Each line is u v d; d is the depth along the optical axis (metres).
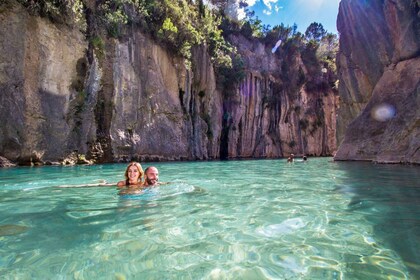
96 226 3.45
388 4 18.23
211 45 41.28
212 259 2.50
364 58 21.89
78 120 20.39
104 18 23.28
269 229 3.33
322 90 60.88
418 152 13.20
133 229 3.32
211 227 3.41
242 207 4.47
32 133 17.14
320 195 5.57
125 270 2.28
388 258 2.51
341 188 6.51
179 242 2.90
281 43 58.97
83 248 2.73
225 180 8.37
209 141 38.97
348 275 2.21
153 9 28.91
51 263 2.39
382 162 14.95
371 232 3.21
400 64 17.42
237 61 47.38
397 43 17.92
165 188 6.36
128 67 24.97
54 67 18.81
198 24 39.09
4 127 15.98
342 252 2.65
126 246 2.79
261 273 2.24
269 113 53.66
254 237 3.05
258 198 5.23
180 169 14.09
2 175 10.11
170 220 3.71
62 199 5.11
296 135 56.22
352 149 19.27
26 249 2.70
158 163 21.88
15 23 16.84
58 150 18.55
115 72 23.50
